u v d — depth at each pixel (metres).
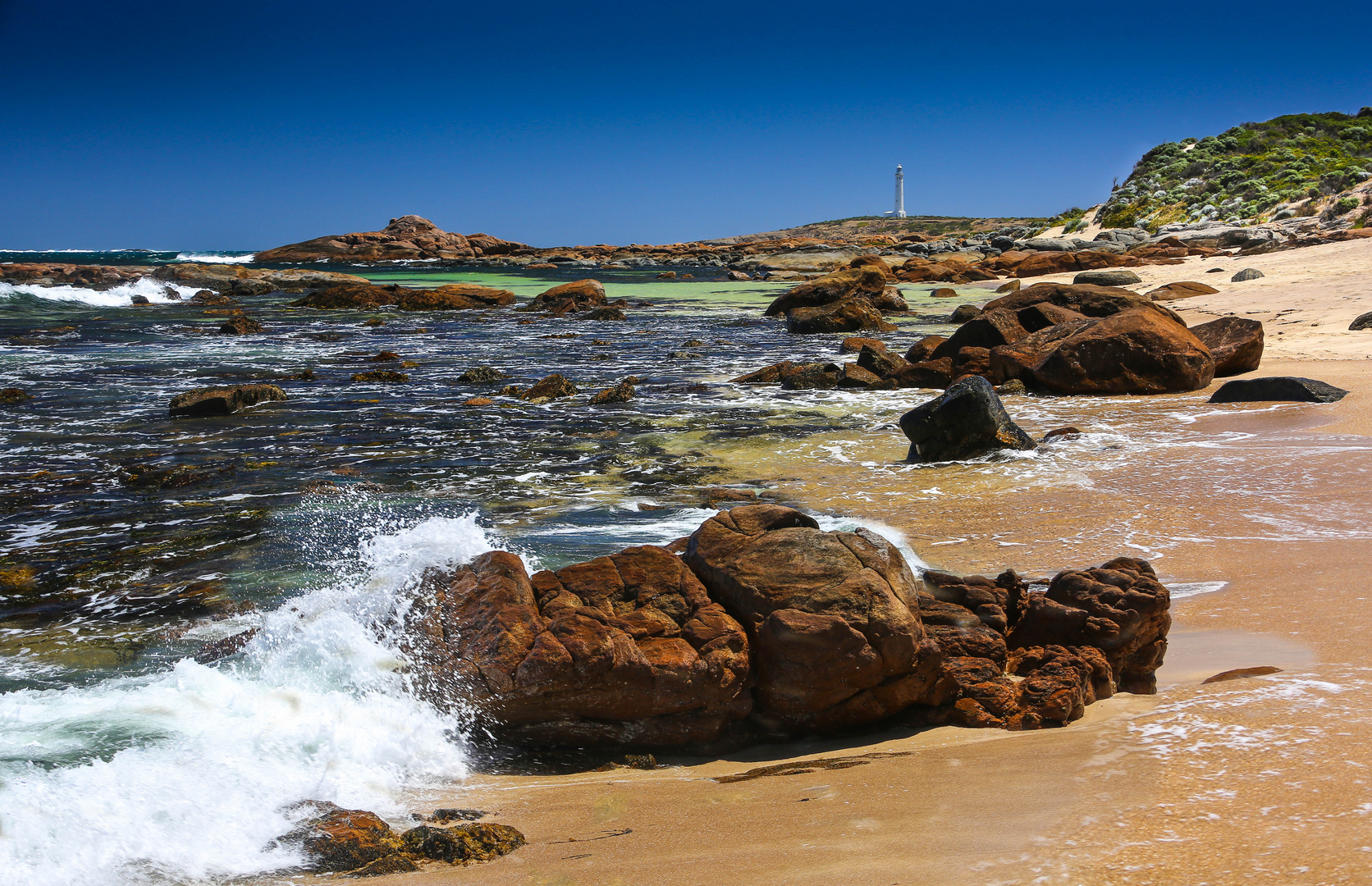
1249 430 11.90
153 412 14.98
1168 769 3.39
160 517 8.76
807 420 14.23
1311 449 10.40
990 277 53.41
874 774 3.85
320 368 21.03
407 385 18.44
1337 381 14.82
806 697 4.57
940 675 4.65
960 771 3.75
